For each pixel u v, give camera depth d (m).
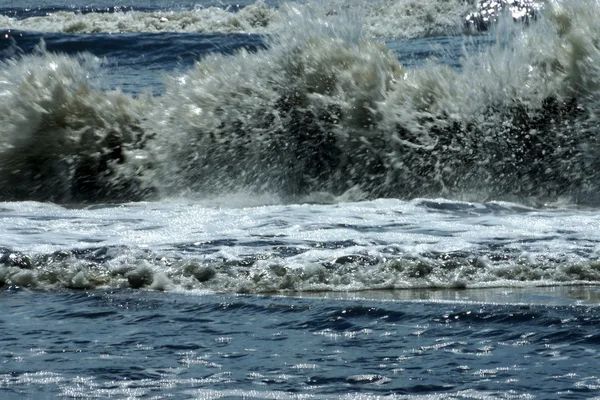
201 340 16.09
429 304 18.44
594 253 22.78
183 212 30.41
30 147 37.56
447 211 30.05
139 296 19.88
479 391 13.12
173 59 77.06
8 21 104.62
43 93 38.34
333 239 24.69
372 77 36.47
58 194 36.88
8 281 21.23
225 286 20.78
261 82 37.31
